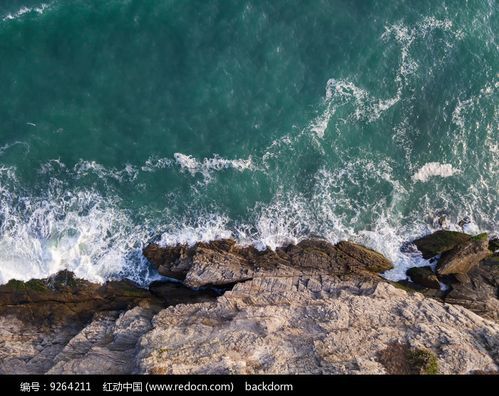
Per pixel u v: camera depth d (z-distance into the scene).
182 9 56.41
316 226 51.19
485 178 53.53
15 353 44.09
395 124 54.56
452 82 55.75
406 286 48.78
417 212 52.38
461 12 57.81
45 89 53.59
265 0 57.34
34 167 51.56
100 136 52.78
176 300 47.75
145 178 51.97
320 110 54.47
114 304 47.53
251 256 49.00
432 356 39.59
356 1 57.78
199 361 39.44
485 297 47.50
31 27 54.88
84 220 50.28
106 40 55.00
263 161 52.94
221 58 55.25
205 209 51.38
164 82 54.38
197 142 53.09
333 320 42.38
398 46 56.50
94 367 41.38
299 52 56.03
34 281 47.97
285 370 38.94
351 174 53.00
